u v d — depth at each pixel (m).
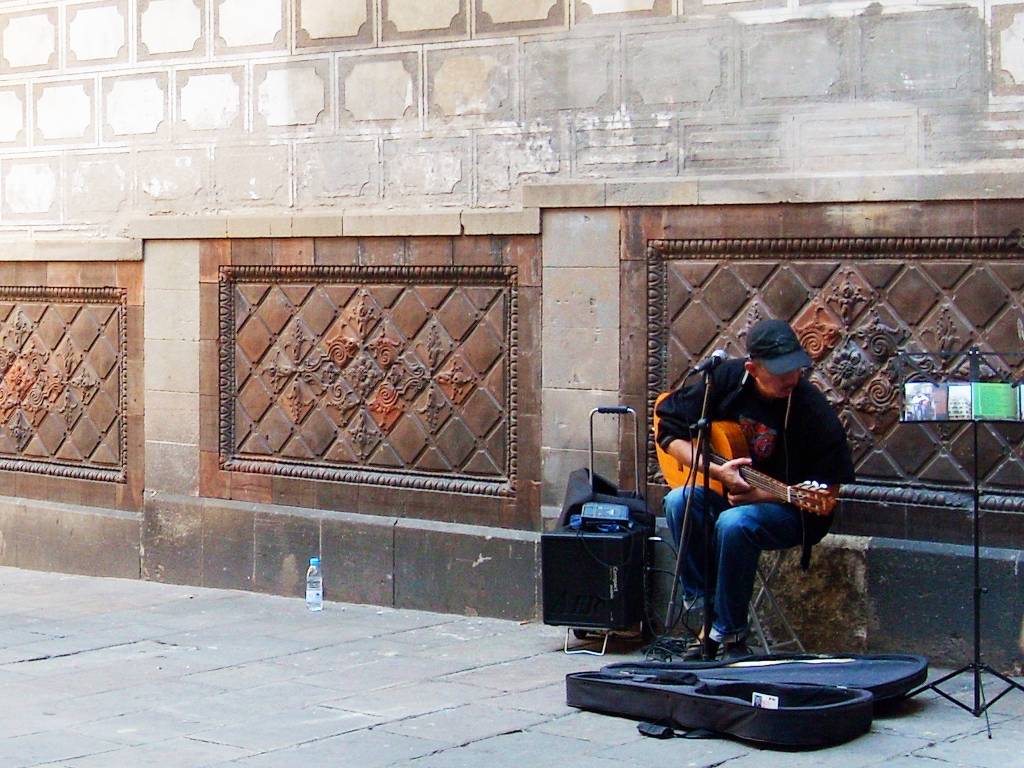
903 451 7.63
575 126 8.59
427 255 9.18
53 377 11.17
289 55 9.75
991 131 7.33
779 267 7.95
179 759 6.14
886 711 6.69
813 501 7.09
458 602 9.11
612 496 8.17
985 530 7.41
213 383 10.20
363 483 9.55
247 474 10.09
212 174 10.15
